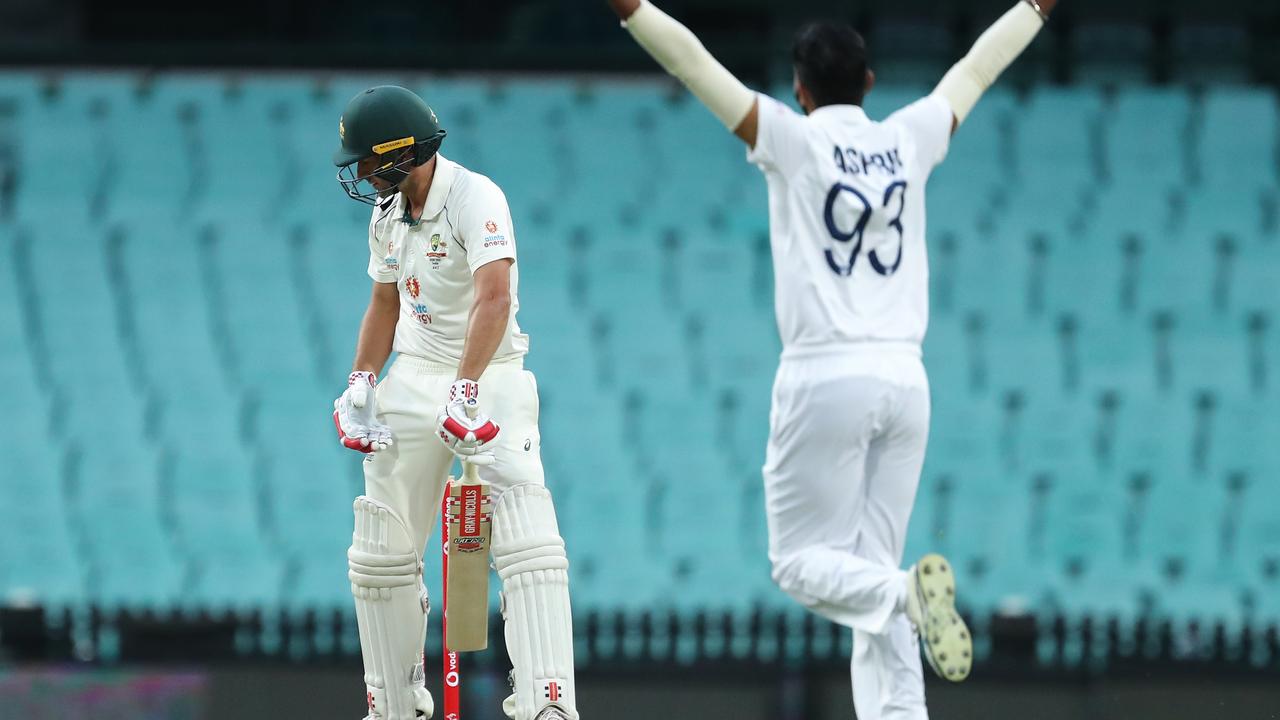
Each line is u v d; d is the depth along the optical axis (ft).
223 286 151.33
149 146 163.22
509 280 49.67
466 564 49.44
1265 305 152.35
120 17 179.83
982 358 145.18
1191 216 159.74
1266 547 130.00
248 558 125.18
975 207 159.02
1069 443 137.90
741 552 125.29
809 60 49.29
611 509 129.08
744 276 153.69
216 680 93.56
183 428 137.69
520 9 178.91
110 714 92.99
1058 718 91.45
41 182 160.45
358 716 93.20
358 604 51.93
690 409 140.05
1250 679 98.68
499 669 101.14
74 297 150.41
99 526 128.36
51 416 138.51
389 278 51.96
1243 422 141.28
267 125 164.96
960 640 44.34
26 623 104.99
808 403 48.01
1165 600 121.90
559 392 140.77
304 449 136.05
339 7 180.14
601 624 115.44
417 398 50.75
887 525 50.03
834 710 94.27
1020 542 127.75
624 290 151.74
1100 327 148.97
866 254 48.21
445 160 50.16
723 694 94.73
